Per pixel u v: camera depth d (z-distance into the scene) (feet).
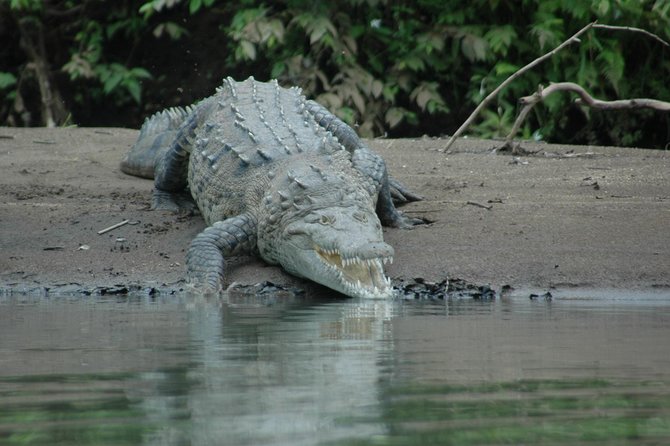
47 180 65.87
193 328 31.48
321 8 102.73
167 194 59.16
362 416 18.04
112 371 23.17
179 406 19.06
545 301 40.42
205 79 115.85
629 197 56.34
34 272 47.19
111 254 49.32
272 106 56.70
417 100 101.09
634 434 16.66
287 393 20.27
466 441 16.06
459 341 28.19
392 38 105.09
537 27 96.99
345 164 50.57
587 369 23.31
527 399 19.70
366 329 31.04
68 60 117.91
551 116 101.19
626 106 72.74
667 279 43.42
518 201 55.77
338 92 100.89
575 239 47.93
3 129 85.35
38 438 16.48
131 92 110.52
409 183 61.82
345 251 42.22
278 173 48.96
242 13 102.94
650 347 26.99
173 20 115.44
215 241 47.47
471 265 45.39
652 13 97.35
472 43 100.17
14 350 26.76
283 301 41.27
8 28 115.96
